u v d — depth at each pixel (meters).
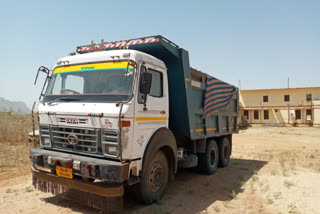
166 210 4.96
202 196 5.93
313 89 36.41
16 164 8.15
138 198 4.94
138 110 4.58
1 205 5.03
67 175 4.43
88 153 4.49
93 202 4.37
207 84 7.79
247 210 5.10
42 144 5.15
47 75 5.53
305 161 10.38
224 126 9.41
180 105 6.46
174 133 6.73
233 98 10.23
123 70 4.69
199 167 8.03
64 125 4.75
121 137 4.20
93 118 4.40
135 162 4.51
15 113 21.70
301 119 37.19
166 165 5.59
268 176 7.77
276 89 38.12
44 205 5.10
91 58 5.13
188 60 6.50
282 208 5.16
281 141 18.61
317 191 6.11
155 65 5.27
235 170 8.83
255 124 39.62
